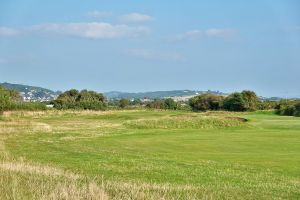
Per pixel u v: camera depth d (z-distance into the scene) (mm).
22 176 16828
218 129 54844
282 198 15516
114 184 16062
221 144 35688
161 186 16328
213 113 81875
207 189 16375
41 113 85750
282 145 34594
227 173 21312
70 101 119062
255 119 66125
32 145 34719
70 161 25000
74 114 87625
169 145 35438
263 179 19781
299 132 47094
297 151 30766
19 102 94938
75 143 37031
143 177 19875
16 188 14039
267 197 15492
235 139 39594
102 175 19188
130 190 14852
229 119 60438
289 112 85312
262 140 38500
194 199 14156
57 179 16625
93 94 138875
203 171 21797
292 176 20812
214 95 131500
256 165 24281
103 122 68562
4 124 56844
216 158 27344
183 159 26641
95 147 33625
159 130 52938
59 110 96188
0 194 13297
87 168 22234
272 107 121125
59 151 30359
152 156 27953
